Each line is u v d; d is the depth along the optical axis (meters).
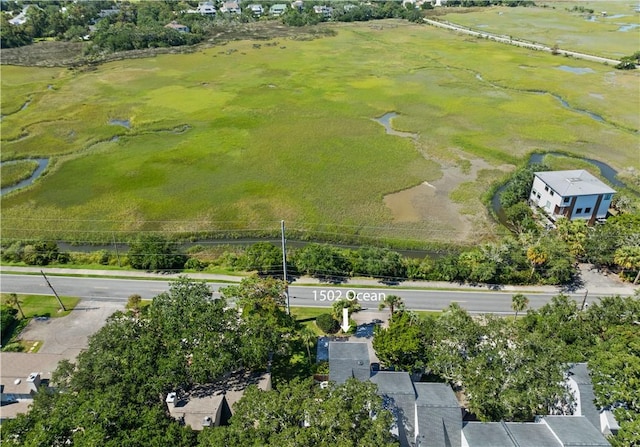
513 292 76.81
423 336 56.66
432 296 75.88
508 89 175.75
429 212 99.56
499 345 52.19
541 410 49.41
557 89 172.88
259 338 53.69
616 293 75.69
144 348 49.66
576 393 48.34
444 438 45.25
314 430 40.16
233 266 84.31
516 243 81.56
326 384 51.53
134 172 116.94
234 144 132.25
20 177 114.94
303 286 78.88
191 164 121.12
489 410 48.34
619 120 142.50
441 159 122.25
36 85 187.50
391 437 42.97
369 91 176.12
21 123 147.75
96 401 42.69
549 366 49.59
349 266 81.06
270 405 42.91
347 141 133.62
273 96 172.50
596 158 120.00
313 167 119.06
